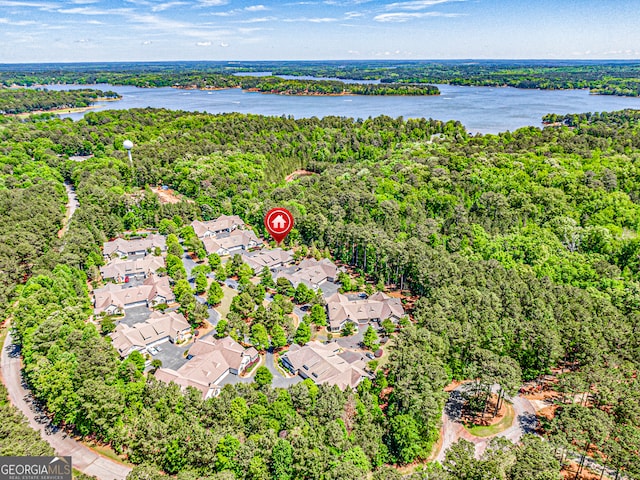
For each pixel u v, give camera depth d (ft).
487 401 302.45
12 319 367.86
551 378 326.65
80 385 256.93
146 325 351.87
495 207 576.61
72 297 367.25
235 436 240.73
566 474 244.42
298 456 219.41
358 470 207.21
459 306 341.41
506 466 215.51
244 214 622.54
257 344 340.39
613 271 425.28
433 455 259.60
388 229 515.91
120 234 557.33
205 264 492.13
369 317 388.57
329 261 486.38
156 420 241.35
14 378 308.60
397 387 274.77
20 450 221.05
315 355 319.47
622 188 646.33
